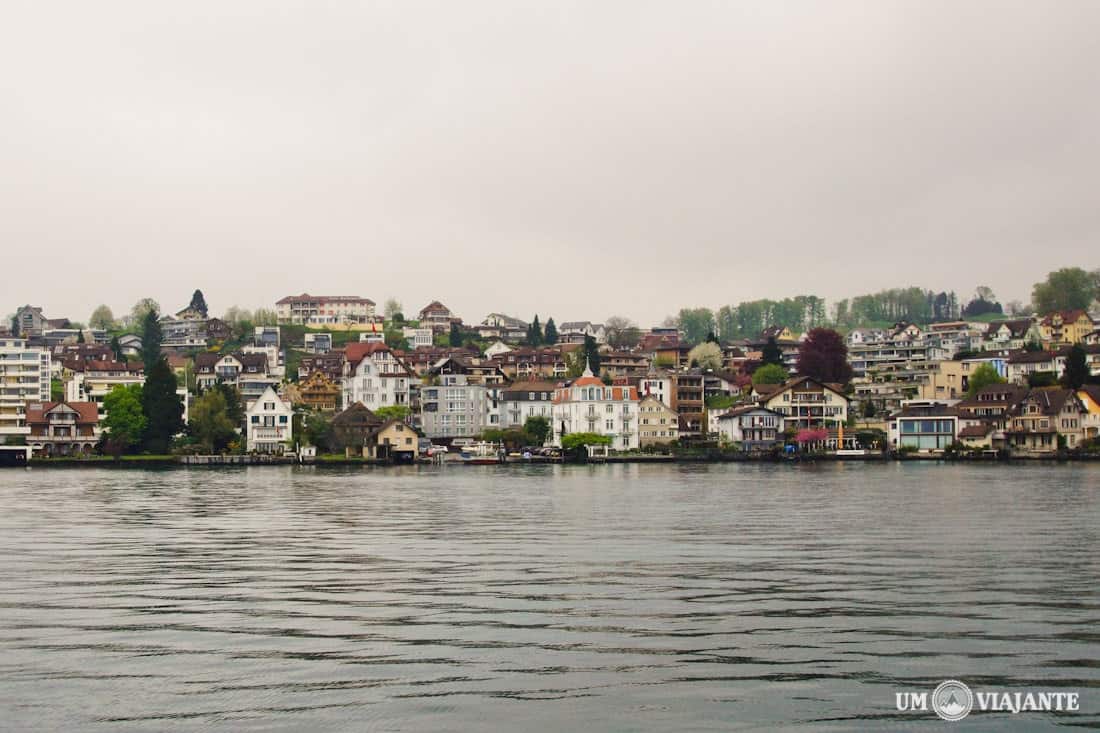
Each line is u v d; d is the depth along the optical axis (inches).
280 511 4544.8
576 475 7618.1
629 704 1632.6
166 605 2289.6
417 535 3560.5
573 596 2373.3
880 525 3818.9
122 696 1672.0
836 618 2144.4
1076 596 2363.4
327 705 1630.2
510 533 3609.7
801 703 1638.8
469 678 1750.7
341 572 2723.9
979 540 3348.9
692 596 2370.8
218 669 1800.0
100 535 3592.5
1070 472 7514.8
